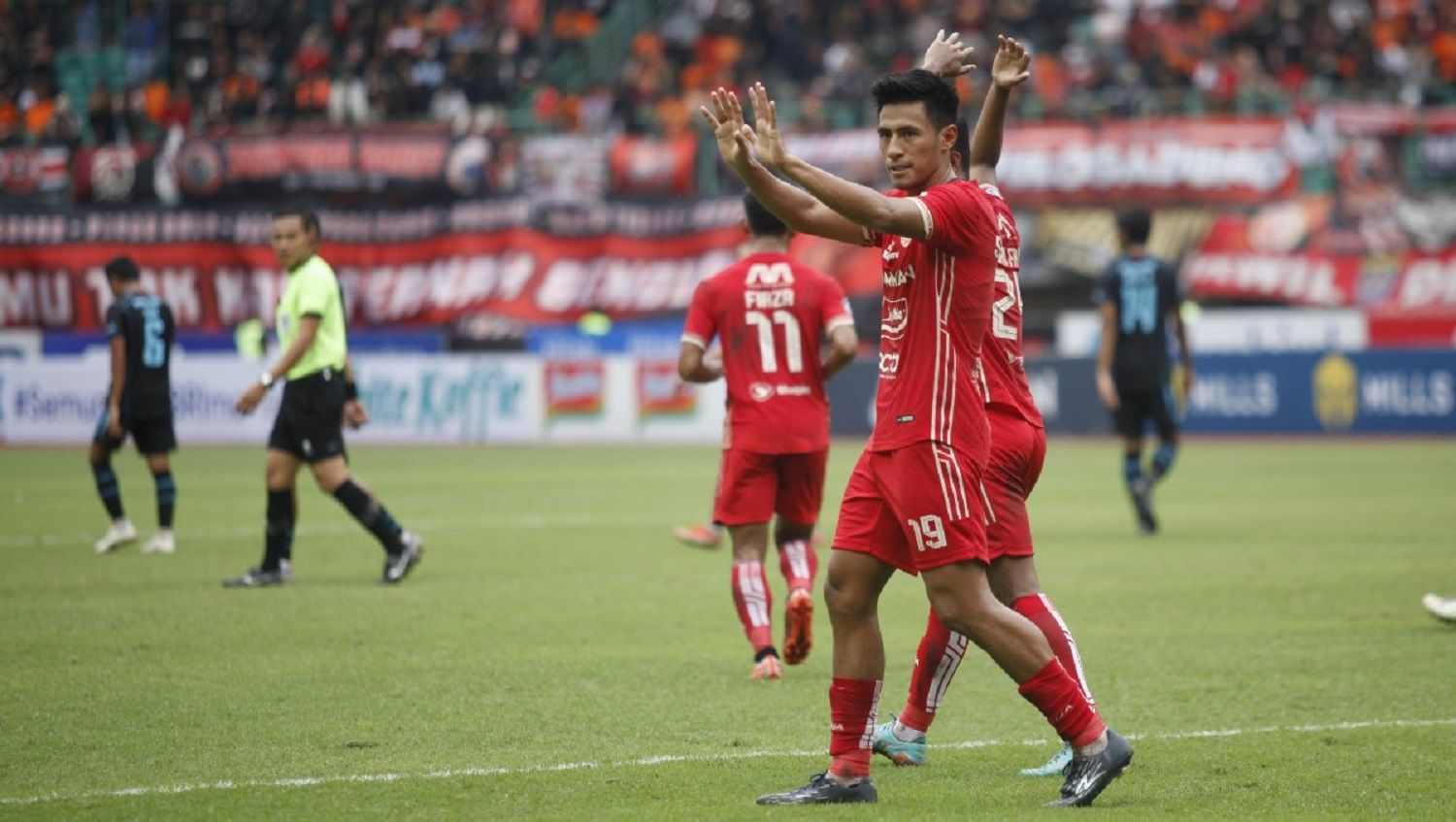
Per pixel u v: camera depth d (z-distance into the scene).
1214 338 102.31
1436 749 23.30
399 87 119.31
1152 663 30.52
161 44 127.12
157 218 109.69
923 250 19.11
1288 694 27.56
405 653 31.42
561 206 109.25
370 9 128.00
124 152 110.81
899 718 22.64
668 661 30.83
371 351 105.94
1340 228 102.19
